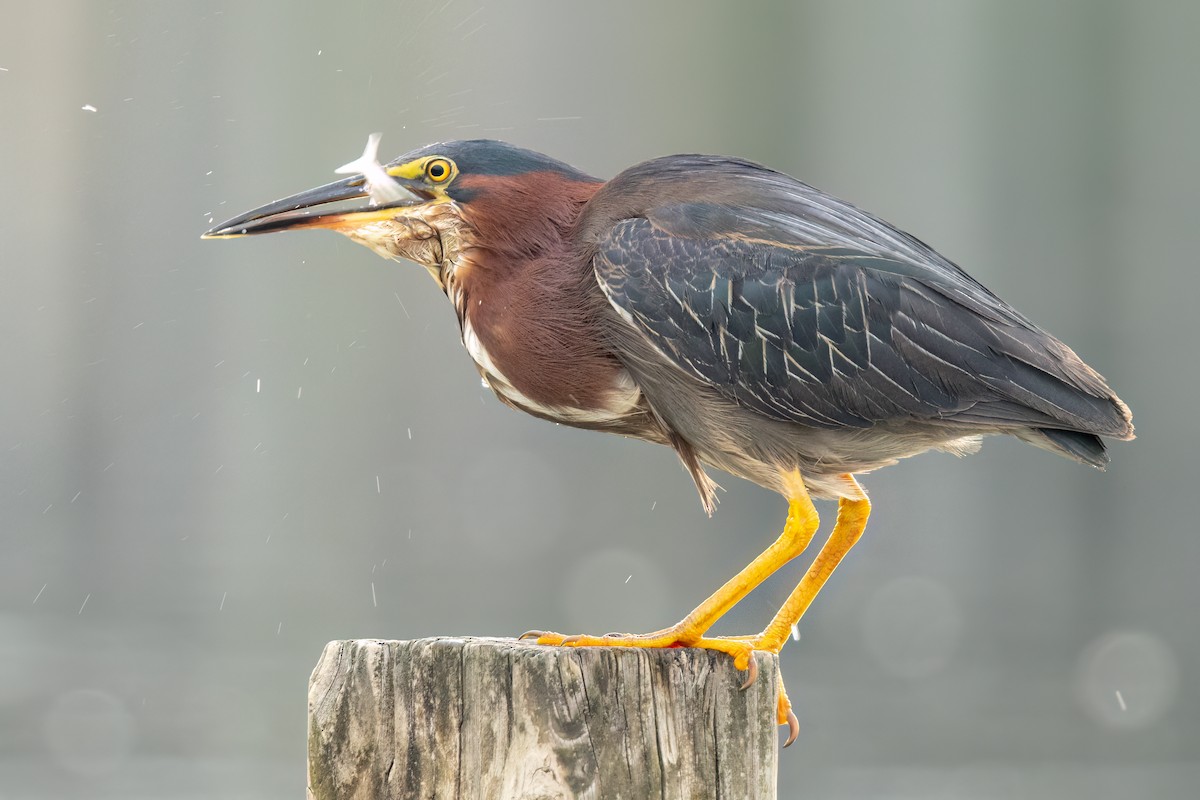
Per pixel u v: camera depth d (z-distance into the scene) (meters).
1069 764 11.91
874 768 11.68
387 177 5.64
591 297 5.44
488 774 4.08
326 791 4.18
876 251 5.38
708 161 5.75
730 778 4.19
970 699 14.03
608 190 5.59
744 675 4.24
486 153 5.64
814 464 5.48
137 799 10.34
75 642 15.23
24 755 11.41
